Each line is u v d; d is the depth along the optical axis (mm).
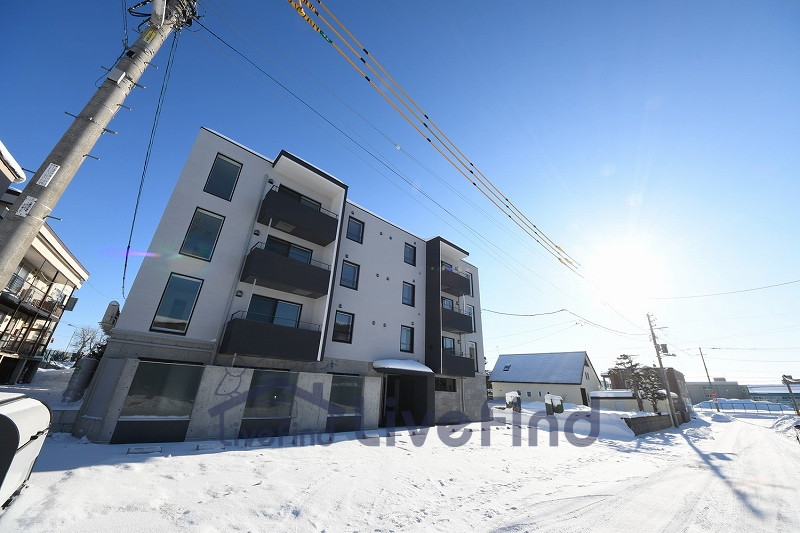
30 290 17297
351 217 17312
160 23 5941
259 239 13227
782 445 16547
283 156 13852
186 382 9203
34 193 4371
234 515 4449
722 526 5191
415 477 7047
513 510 5566
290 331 12031
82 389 11414
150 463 6234
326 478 6340
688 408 40281
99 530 3678
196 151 12414
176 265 11039
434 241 20125
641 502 6352
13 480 3412
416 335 18062
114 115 5379
